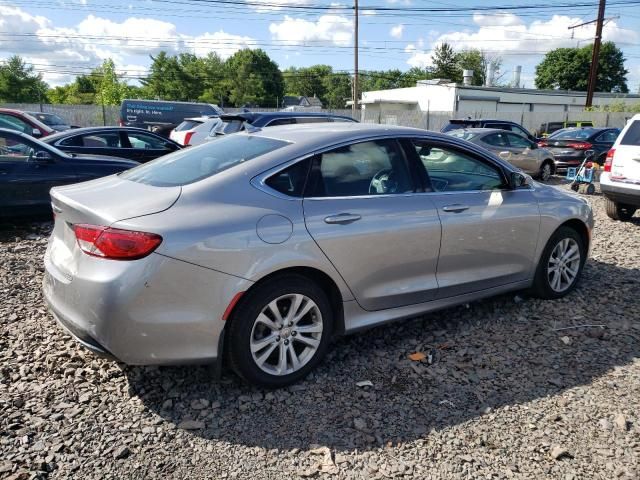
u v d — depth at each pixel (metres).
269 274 3.24
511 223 4.41
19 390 3.28
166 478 2.62
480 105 41.50
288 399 3.31
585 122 27.95
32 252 6.23
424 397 3.35
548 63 82.62
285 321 3.36
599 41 31.89
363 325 3.72
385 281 3.76
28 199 7.41
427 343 4.08
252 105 81.75
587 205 5.14
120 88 42.81
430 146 4.14
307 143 3.60
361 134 3.82
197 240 2.99
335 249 3.45
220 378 3.50
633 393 3.41
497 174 4.52
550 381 3.54
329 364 3.74
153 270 2.90
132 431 2.95
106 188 3.44
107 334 2.93
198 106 20.67
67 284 3.09
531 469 2.72
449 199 4.08
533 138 17.50
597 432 3.01
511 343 4.09
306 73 108.50
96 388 3.35
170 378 3.49
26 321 4.25
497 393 3.40
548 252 4.81
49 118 20.66
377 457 2.80
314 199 3.47
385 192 3.81
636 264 6.22
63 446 2.80
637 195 8.11
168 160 3.88
